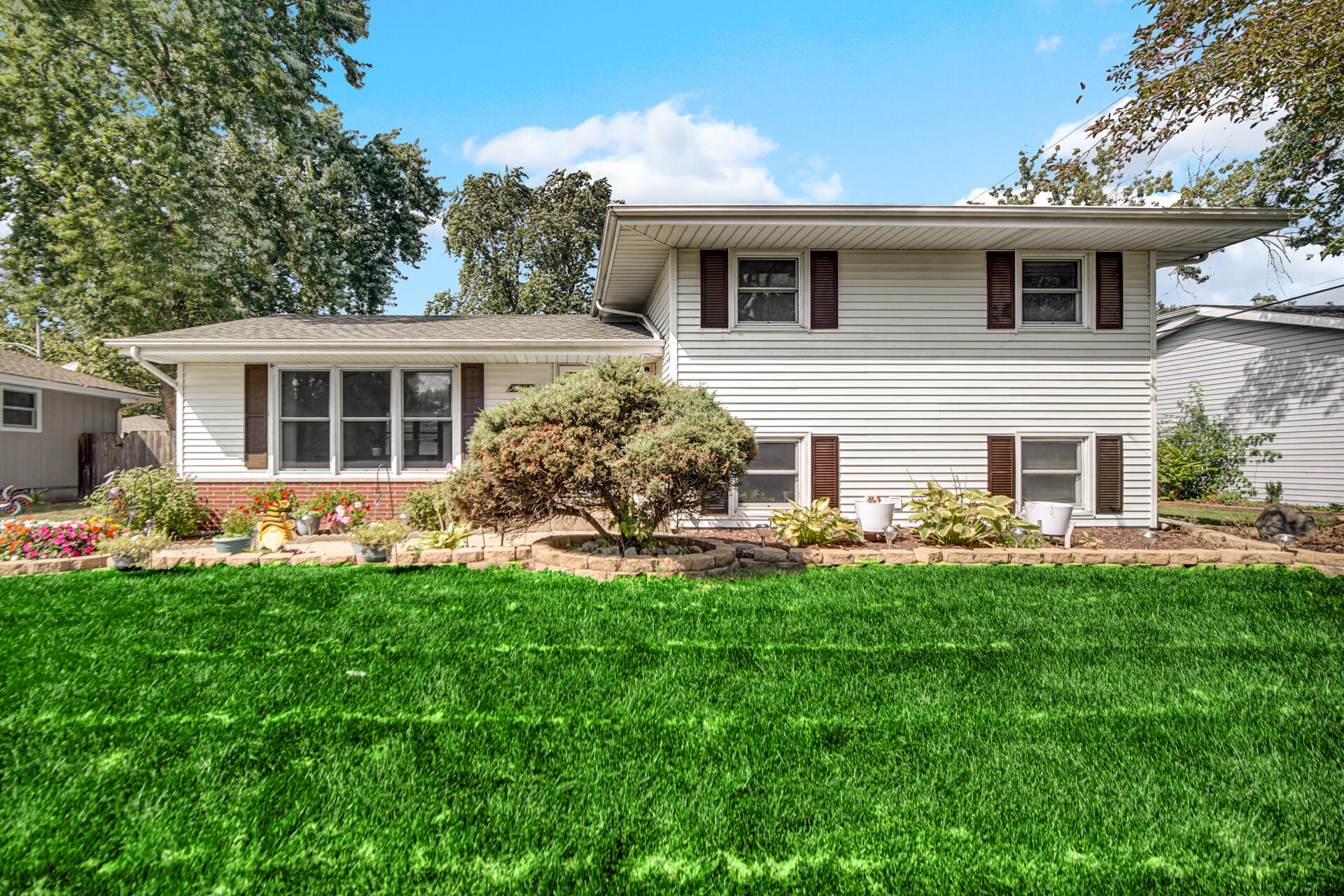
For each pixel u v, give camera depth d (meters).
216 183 17.05
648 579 6.44
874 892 2.13
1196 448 16.64
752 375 9.67
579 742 3.11
